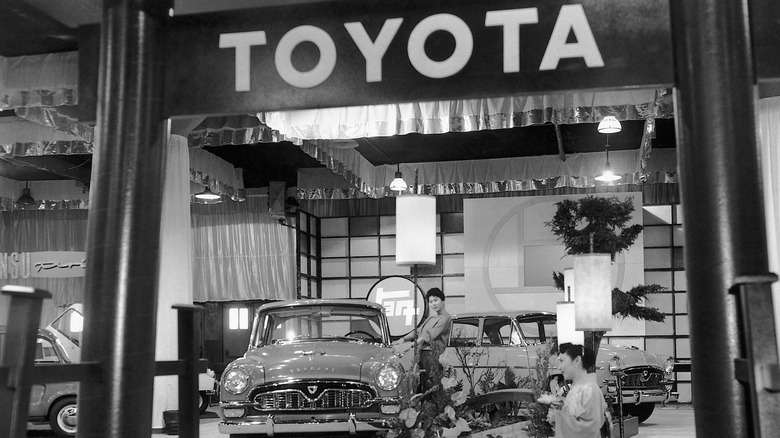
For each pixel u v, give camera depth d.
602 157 14.16
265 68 3.47
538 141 13.40
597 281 5.70
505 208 15.57
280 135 10.27
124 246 3.40
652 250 15.46
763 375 2.51
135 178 3.44
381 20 3.41
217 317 16.30
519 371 9.22
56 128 9.67
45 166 13.35
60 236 16.67
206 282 16.16
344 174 12.84
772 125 5.87
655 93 8.47
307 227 16.73
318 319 7.81
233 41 3.50
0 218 16.67
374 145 13.43
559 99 8.68
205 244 16.23
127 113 3.46
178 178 8.70
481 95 3.30
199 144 10.35
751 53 3.09
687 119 3.11
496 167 14.52
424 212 4.91
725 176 3.01
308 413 6.57
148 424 3.38
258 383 6.61
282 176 15.09
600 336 7.82
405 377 4.73
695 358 3.04
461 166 14.62
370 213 17.12
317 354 6.86
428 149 13.85
